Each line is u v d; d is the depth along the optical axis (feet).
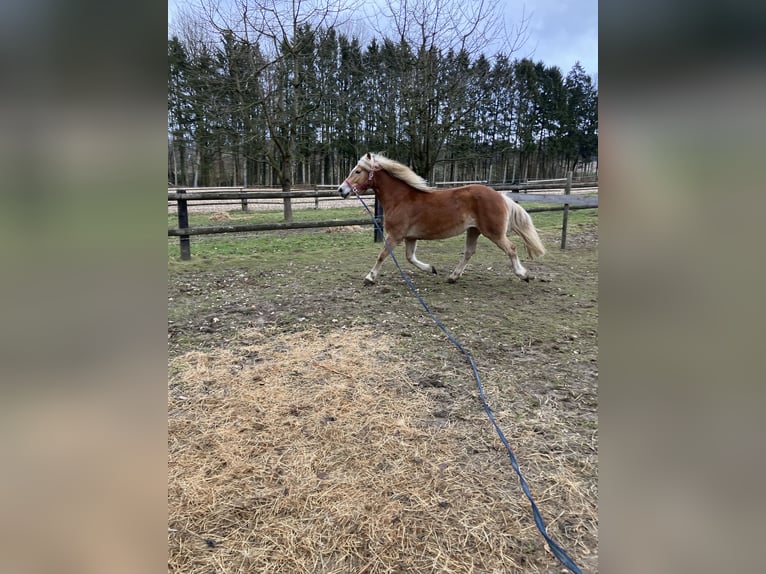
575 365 8.77
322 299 13.21
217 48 27.61
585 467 5.74
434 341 9.97
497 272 16.90
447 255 20.06
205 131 31.94
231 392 7.64
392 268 17.31
